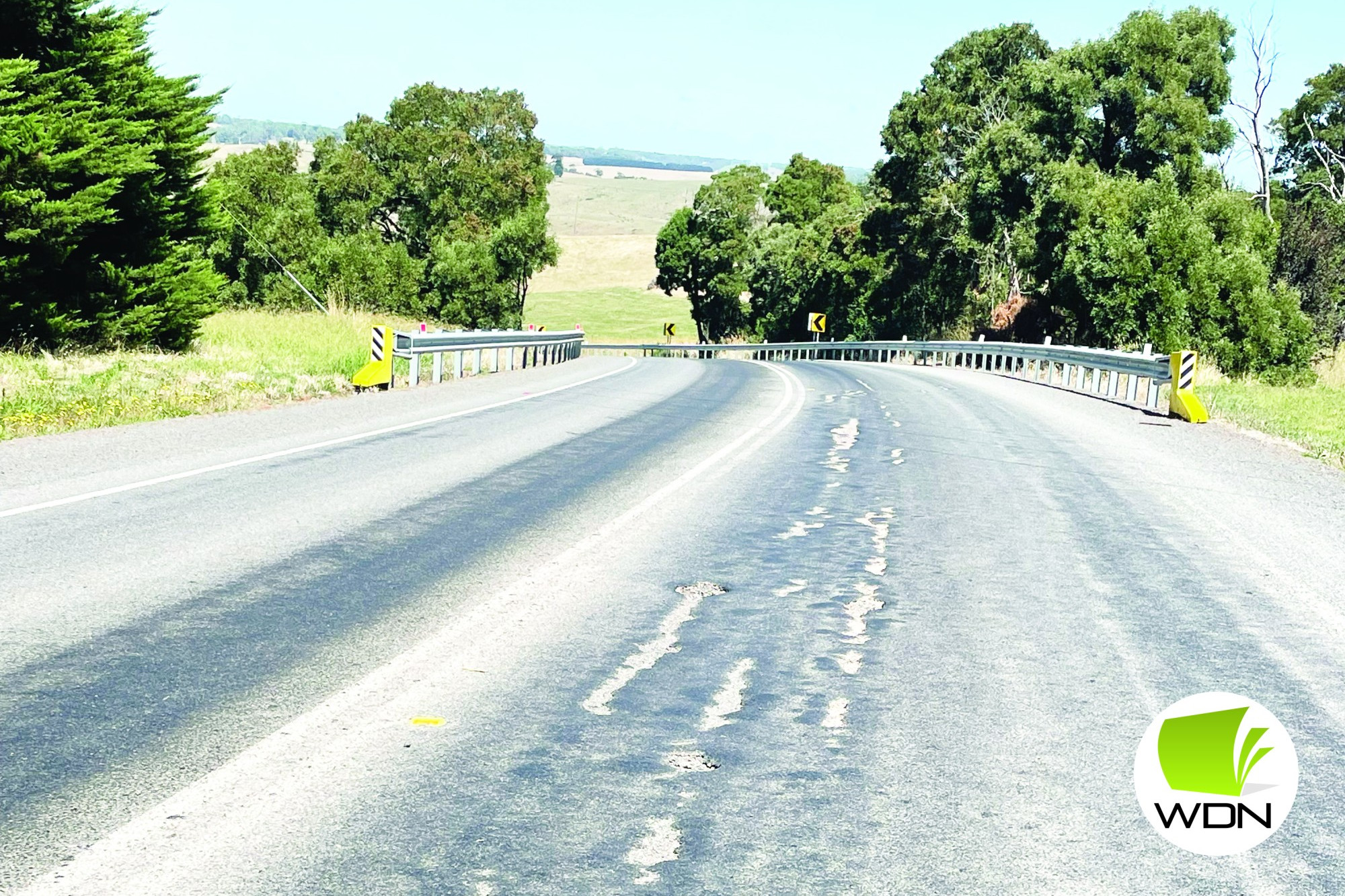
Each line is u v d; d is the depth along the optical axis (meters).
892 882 3.96
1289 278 40.66
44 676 5.71
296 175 74.50
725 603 7.53
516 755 4.96
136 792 4.48
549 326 128.00
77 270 24.36
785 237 92.44
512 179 80.12
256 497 10.48
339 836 4.17
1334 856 4.29
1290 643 7.04
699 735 5.25
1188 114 52.22
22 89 23.11
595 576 8.12
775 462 13.92
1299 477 14.46
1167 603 7.88
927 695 5.87
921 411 21.41
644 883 3.90
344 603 7.21
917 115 68.81
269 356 25.81
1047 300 53.22
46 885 3.75
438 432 15.56
